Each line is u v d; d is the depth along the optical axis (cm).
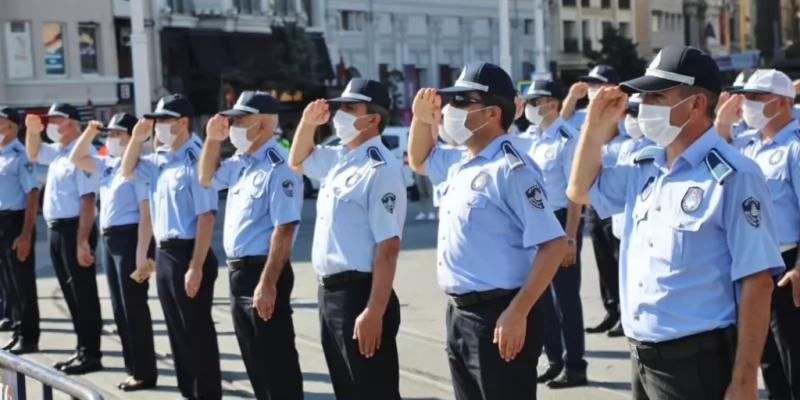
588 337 773
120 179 665
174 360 623
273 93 2925
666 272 327
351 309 463
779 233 493
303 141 511
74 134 750
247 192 539
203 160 562
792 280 475
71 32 2639
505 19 2530
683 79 324
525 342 395
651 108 331
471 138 402
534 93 659
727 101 485
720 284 321
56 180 725
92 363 735
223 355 768
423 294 973
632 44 3731
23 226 795
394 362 475
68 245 727
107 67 2725
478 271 391
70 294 742
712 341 322
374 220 451
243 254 539
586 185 366
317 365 723
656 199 334
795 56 2364
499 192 388
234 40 2952
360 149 467
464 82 399
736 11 4488
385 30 3391
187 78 2861
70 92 2625
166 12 2794
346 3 3256
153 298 989
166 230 600
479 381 398
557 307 630
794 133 496
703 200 320
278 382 540
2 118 792
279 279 536
